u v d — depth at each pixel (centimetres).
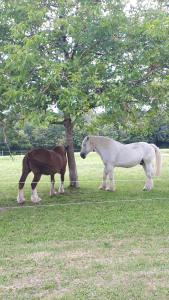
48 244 769
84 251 719
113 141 1359
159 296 526
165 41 1023
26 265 653
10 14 1118
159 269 620
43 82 972
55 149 1279
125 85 1016
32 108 1021
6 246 761
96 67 998
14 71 1007
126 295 530
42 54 1028
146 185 1387
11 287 567
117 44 1050
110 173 1366
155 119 1391
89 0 1079
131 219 955
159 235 817
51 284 572
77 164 2514
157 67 1096
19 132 1367
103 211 1051
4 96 1019
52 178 1290
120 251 714
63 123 1386
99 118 1254
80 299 522
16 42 1117
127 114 1254
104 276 596
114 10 1075
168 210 1051
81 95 963
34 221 959
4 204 1189
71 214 1024
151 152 1381
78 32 1039
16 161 2850
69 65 995
